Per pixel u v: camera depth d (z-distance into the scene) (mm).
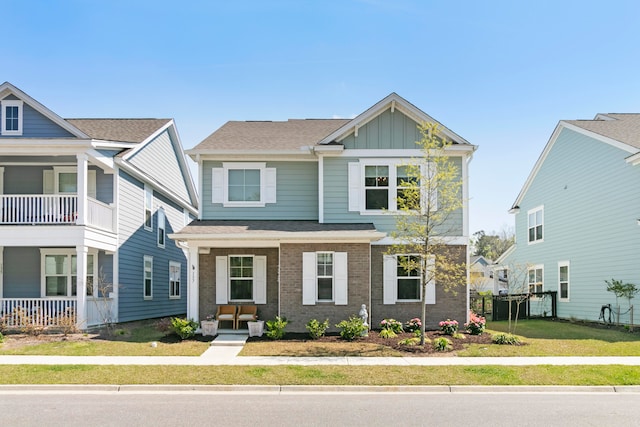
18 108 19703
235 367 12492
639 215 20172
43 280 20422
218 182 20344
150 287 24547
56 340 15977
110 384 10953
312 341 16219
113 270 20531
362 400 10055
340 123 23891
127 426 8203
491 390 11000
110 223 20375
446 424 8398
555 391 11016
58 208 18641
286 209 20312
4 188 21000
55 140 17719
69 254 20578
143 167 23594
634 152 20188
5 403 9695
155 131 24625
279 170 20453
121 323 20953
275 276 19766
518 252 31594
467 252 18953
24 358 13398
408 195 15992
